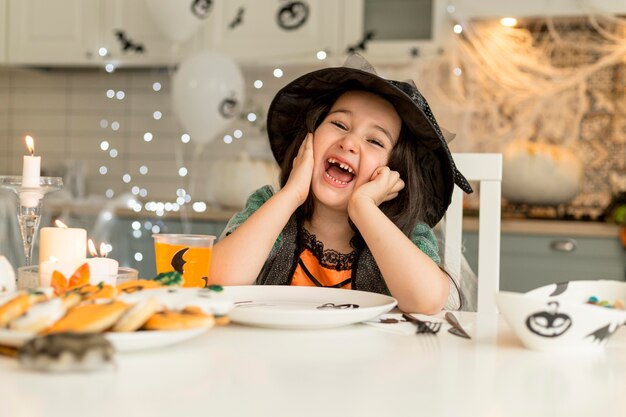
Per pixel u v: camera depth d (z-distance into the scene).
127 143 3.61
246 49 3.13
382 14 3.05
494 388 0.60
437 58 2.96
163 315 0.67
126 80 3.60
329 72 1.23
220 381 0.59
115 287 0.73
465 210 2.91
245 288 1.00
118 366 0.62
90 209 3.15
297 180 1.18
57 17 3.32
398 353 0.73
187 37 3.04
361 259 1.26
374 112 1.22
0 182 1.05
